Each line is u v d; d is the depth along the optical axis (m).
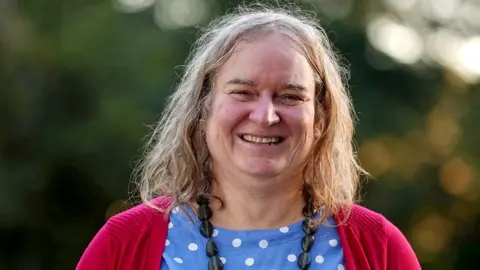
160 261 3.91
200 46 4.14
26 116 21.38
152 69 21.75
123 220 4.03
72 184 21.98
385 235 4.04
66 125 21.62
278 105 3.79
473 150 22.66
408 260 4.03
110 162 21.33
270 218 3.97
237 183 3.92
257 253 3.91
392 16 24.30
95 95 21.64
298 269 3.89
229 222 3.98
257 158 3.79
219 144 3.87
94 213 22.44
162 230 3.98
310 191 4.03
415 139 23.02
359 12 24.27
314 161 4.04
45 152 21.45
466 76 23.91
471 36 24.06
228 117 3.79
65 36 21.83
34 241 22.17
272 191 3.92
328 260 3.91
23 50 21.08
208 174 4.06
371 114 22.80
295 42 3.83
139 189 4.62
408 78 23.64
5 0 21.62
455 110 23.41
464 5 24.20
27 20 21.67
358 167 4.26
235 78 3.78
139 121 21.06
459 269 23.30
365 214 4.09
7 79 20.95
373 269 3.94
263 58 3.76
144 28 22.89
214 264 3.86
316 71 3.92
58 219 22.28
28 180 21.05
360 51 23.41
